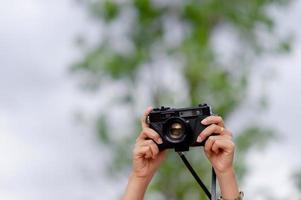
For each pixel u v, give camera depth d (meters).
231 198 4.80
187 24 23.00
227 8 22.83
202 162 20.47
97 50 22.89
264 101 22.16
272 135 21.61
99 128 22.41
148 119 4.90
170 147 4.87
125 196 4.91
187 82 22.22
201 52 22.22
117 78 22.59
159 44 22.84
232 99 21.92
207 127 4.83
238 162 20.95
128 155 22.23
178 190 20.62
